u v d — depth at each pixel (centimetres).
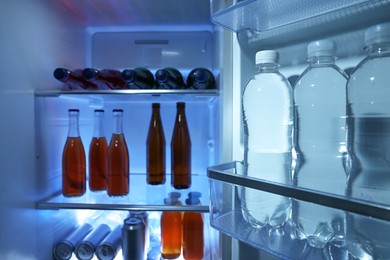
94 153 98
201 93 85
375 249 46
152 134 102
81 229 104
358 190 49
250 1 52
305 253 51
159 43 116
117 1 92
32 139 83
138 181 111
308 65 62
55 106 96
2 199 69
